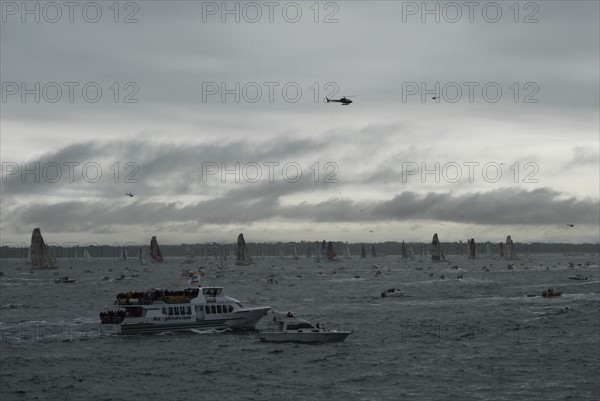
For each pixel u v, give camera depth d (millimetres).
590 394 194500
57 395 198375
